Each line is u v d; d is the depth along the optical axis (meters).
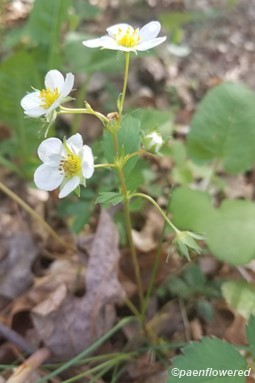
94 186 0.11
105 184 0.11
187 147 0.10
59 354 0.09
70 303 0.09
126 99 0.15
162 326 0.09
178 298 0.10
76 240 0.10
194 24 0.19
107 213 0.10
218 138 0.10
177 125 0.14
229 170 0.10
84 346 0.09
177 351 0.09
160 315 0.09
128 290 0.10
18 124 0.12
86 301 0.09
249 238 0.09
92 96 0.15
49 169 0.06
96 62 0.12
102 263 0.09
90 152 0.06
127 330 0.09
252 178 0.13
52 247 0.11
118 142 0.07
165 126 0.11
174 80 0.16
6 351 0.09
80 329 0.09
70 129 0.14
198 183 0.12
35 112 0.07
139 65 0.16
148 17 0.19
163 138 0.08
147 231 0.11
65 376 0.08
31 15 0.12
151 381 0.08
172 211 0.09
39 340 0.09
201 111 0.10
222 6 0.20
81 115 0.14
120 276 0.10
